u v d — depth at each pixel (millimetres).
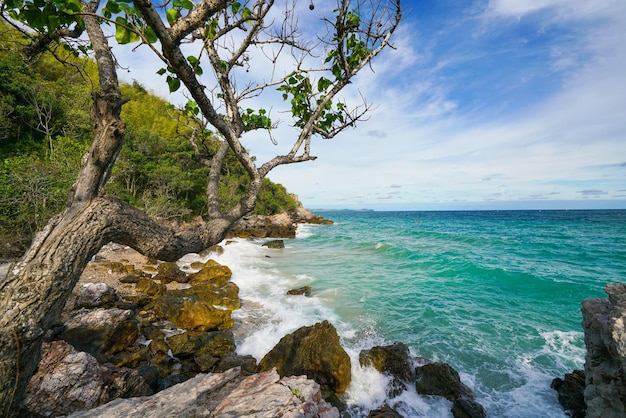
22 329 1795
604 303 5266
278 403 2859
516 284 14961
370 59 3145
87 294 8984
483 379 7410
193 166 42219
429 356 8359
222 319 9469
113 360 6727
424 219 85062
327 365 6984
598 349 4645
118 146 2123
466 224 58344
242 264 19172
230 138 2508
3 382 1780
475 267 18016
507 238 32188
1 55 26047
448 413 6418
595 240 29828
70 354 4941
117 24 1751
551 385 7027
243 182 47812
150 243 2262
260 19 2660
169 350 7879
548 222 57125
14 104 24516
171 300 10312
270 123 3506
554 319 10727
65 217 2018
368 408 6574
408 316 10938
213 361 7645
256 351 8445
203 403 2994
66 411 4500
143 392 5578
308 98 3482
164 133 42812
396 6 2994
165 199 32781
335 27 2904
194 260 19594
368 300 12555
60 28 2779
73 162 18219
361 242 29188
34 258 1914
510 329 9914
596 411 4359
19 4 1792
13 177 14344
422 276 16641
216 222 2730
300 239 34250
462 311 11445
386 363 7551
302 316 10734
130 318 7574
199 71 2459
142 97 46938
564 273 16859
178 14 1932
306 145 3338
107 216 2064
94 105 2064
